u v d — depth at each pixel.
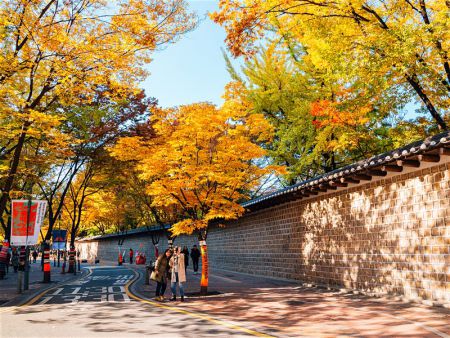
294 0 12.47
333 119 17.23
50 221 21.83
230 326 8.31
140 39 11.91
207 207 15.31
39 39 11.39
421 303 10.57
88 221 48.44
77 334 7.71
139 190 25.64
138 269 32.75
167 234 26.50
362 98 15.70
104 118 21.05
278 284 17.58
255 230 23.94
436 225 10.45
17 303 12.88
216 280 20.45
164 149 14.00
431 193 10.66
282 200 18.86
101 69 12.33
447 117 16.86
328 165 23.42
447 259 10.05
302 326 8.24
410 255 11.35
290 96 22.78
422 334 7.24
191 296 13.88
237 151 13.95
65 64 11.71
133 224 54.06
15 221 15.79
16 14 11.10
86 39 11.80
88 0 11.76
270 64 23.34
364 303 11.25
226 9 11.74
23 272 17.22
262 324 8.52
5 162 15.21
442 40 12.22
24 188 21.78
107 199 33.03
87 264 50.44
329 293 13.78
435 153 9.76
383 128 20.86
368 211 13.36
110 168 23.62
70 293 15.37
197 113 13.95
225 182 14.30
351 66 12.22
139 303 12.23
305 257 17.66
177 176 14.01
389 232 12.29
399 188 11.92
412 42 11.08
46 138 16.22
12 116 12.45
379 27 12.91
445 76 14.52
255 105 23.25
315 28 14.31
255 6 11.67
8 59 11.27
